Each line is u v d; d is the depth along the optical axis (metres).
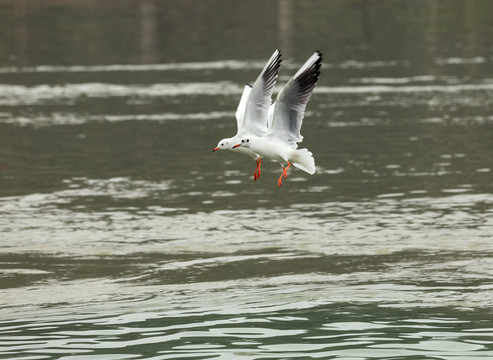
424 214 17.95
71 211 18.69
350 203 18.98
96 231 17.25
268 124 13.62
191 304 13.22
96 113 30.16
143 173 22.05
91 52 44.56
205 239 16.67
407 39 47.81
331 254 15.62
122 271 14.92
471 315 12.48
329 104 31.48
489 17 54.19
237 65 40.59
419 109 30.14
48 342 11.73
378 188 20.17
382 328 12.01
